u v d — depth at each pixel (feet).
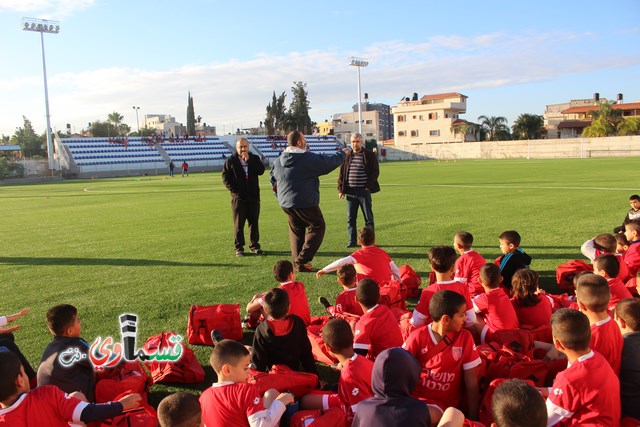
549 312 14.94
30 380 12.66
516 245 18.42
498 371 11.68
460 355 10.69
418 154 236.63
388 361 8.18
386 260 19.29
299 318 13.03
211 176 137.69
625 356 10.36
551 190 60.49
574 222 36.14
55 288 22.54
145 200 66.28
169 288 21.97
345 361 10.58
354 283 16.33
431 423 9.78
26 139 264.72
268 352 12.69
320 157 24.43
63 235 38.19
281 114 286.66
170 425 7.60
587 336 8.79
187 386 13.15
